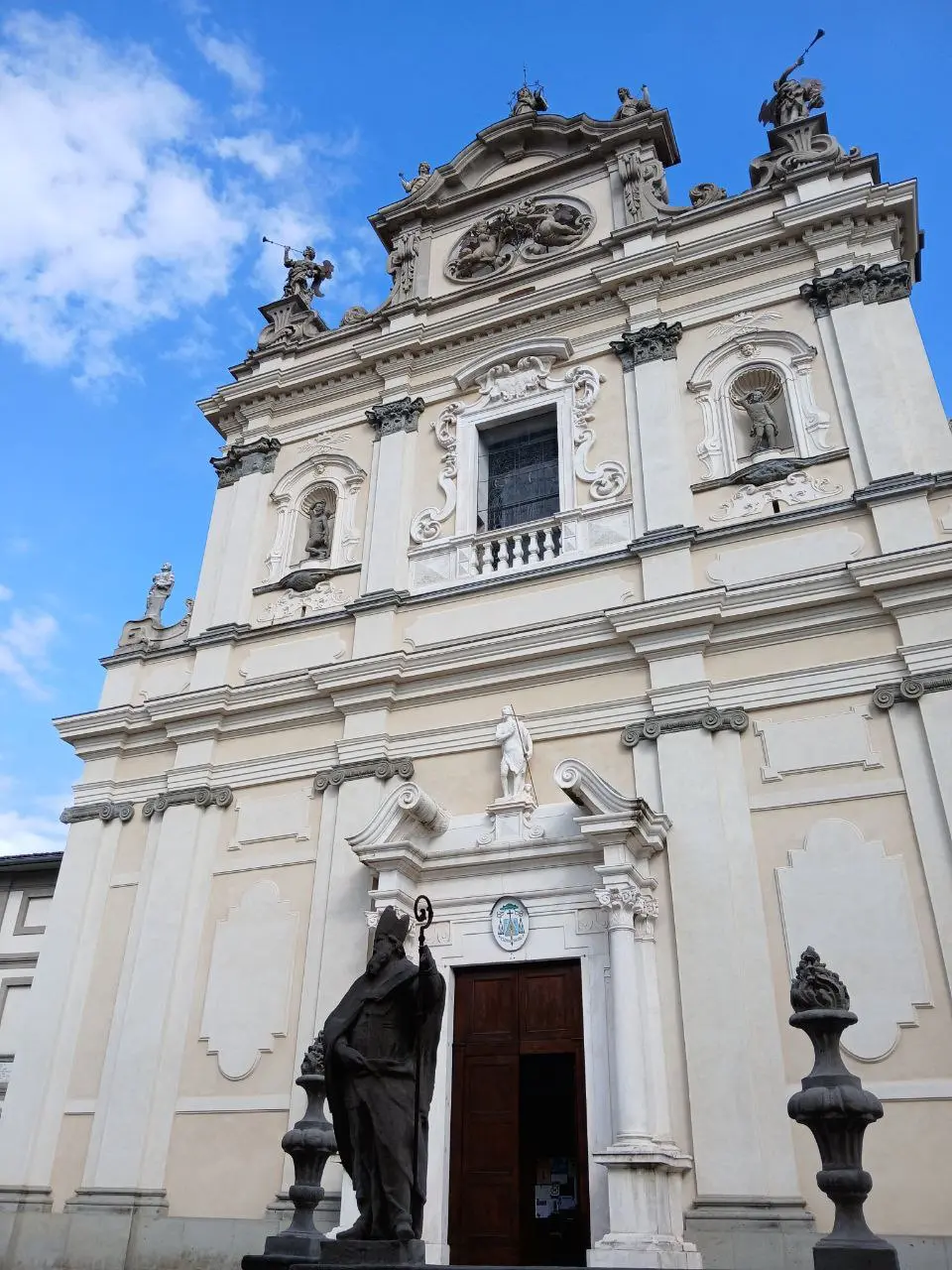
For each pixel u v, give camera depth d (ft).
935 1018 34.86
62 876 52.60
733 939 38.17
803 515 45.01
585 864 41.09
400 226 67.00
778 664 42.75
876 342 48.11
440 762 47.21
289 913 46.75
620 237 56.49
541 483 54.65
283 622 54.80
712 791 40.98
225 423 65.46
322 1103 33.91
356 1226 23.41
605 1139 36.70
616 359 54.24
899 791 38.68
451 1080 40.34
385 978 25.40
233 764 51.98
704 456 49.49
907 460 44.88
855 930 37.04
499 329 58.23
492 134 64.95
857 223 51.47
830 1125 24.64
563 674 46.42
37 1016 49.21
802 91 57.88
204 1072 44.98
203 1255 40.93
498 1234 37.40
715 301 53.21
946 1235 32.01
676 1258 32.22
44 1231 43.83
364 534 56.18
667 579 46.21
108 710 55.83
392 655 49.24
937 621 40.63
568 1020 39.58
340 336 63.72
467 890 42.86
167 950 47.88
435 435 57.31
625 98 62.13
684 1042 37.27
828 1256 23.18
